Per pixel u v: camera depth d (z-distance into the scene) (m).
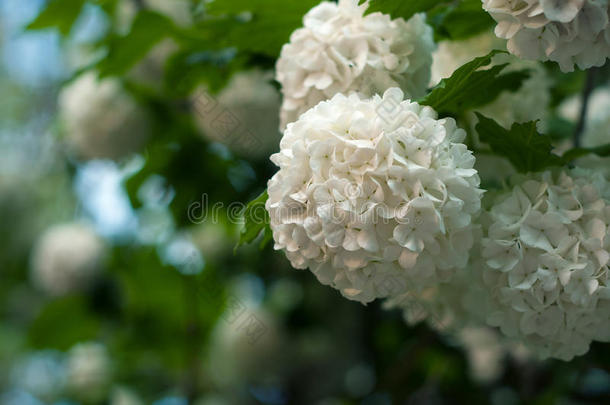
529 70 0.56
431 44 0.52
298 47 0.52
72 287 0.88
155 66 0.72
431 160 0.46
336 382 0.84
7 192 1.25
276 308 0.78
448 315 0.54
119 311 0.90
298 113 0.52
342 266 0.47
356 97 0.47
